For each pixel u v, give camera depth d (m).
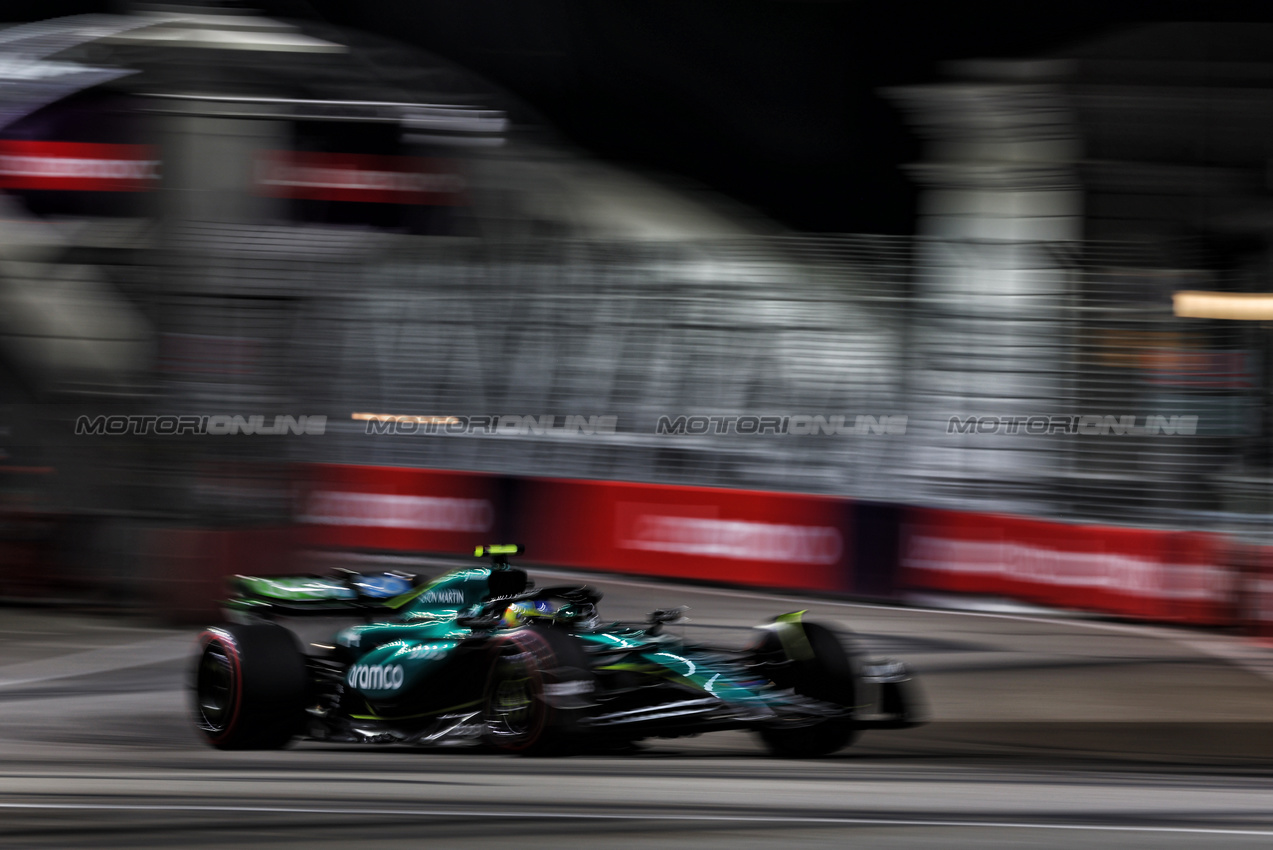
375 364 59.94
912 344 51.47
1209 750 25.83
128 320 46.16
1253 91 60.53
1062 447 48.31
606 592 50.38
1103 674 34.72
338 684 27.23
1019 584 46.34
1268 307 47.31
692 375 55.38
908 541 48.19
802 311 53.47
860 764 23.62
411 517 58.75
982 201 61.56
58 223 48.16
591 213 84.94
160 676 34.16
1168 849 16.98
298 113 60.16
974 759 24.41
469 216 71.12
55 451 45.47
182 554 42.88
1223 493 46.62
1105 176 60.66
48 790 20.95
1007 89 61.44
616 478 56.19
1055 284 50.59
